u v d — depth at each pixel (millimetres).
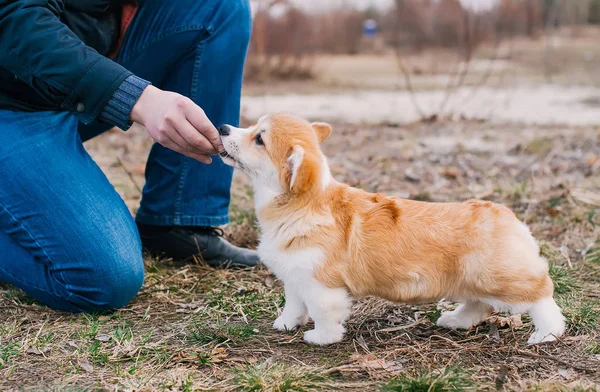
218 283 1622
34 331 1412
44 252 1452
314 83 5715
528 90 5133
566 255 1731
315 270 1336
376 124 3641
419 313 1490
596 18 10250
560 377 1263
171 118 1382
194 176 1680
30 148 1462
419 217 1352
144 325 1444
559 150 2781
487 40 7316
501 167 2527
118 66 1418
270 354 1348
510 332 1411
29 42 1388
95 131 1751
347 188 1395
